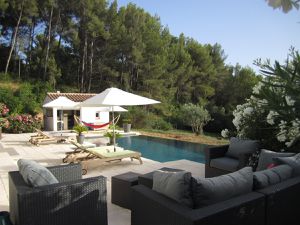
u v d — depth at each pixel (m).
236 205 2.35
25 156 8.32
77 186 2.95
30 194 2.67
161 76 25.48
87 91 25.42
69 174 3.78
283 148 5.15
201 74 29.06
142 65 24.16
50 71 23.97
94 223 3.08
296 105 1.35
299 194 2.98
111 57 25.02
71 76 26.00
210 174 5.32
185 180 2.42
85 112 16.64
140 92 23.94
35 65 24.75
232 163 4.93
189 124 21.08
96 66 25.25
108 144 10.21
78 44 24.86
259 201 2.54
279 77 1.41
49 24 23.75
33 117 16.50
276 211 2.70
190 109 20.84
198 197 2.39
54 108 16.11
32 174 2.96
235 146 5.29
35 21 24.98
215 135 21.02
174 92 26.17
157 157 10.62
